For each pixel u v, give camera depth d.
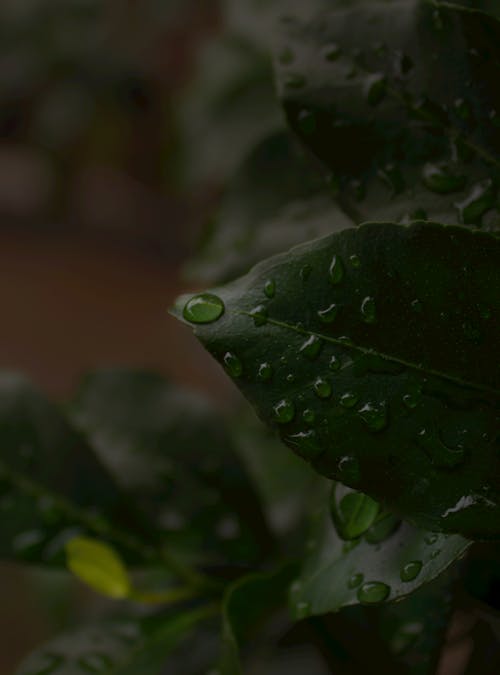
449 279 0.30
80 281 2.16
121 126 1.74
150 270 2.17
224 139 0.57
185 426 0.39
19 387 0.39
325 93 0.34
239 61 0.57
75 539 0.37
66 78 1.53
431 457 0.30
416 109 0.33
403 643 0.35
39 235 2.25
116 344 1.94
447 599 0.34
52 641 0.37
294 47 0.34
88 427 0.40
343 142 0.33
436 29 0.33
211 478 0.39
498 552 0.34
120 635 0.37
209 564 0.39
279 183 0.39
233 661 0.33
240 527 0.39
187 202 1.84
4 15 1.50
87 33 1.50
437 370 0.30
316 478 0.39
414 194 0.33
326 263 0.30
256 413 0.30
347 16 0.34
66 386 1.84
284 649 0.39
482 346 0.30
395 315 0.30
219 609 0.38
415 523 0.30
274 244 0.38
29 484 0.38
